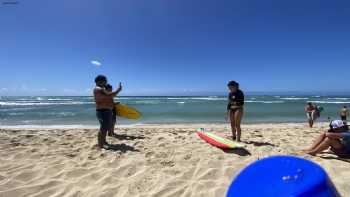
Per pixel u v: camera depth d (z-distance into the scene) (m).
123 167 4.25
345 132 4.57
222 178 3.74
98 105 5.68
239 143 5.99
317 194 1.36
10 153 5.23
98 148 5.59
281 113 19.75
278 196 1.44
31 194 3.34
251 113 19.88
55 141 6.46
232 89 6.24
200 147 5.61
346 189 3.21
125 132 8.09
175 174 3.96
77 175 3.97
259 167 1.70
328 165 4.06
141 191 3.38
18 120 15.73
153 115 18.62
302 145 5.75
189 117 17.31
